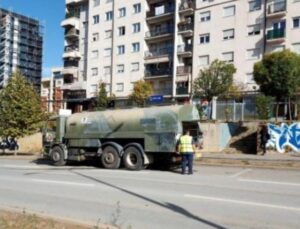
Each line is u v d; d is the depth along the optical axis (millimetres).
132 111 19984
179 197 11219
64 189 12914
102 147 20781
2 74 120375
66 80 76125
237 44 51562
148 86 56125
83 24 74875
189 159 17500
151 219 8523
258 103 33719
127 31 65750
